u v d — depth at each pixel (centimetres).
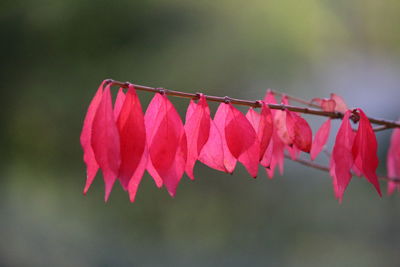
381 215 189
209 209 198
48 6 174
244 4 197
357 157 51
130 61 181
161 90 48
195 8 189
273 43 199
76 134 181
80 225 189
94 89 179
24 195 189
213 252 186
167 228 193
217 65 192
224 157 50
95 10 176
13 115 177
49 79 177
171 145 47
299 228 194
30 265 168
